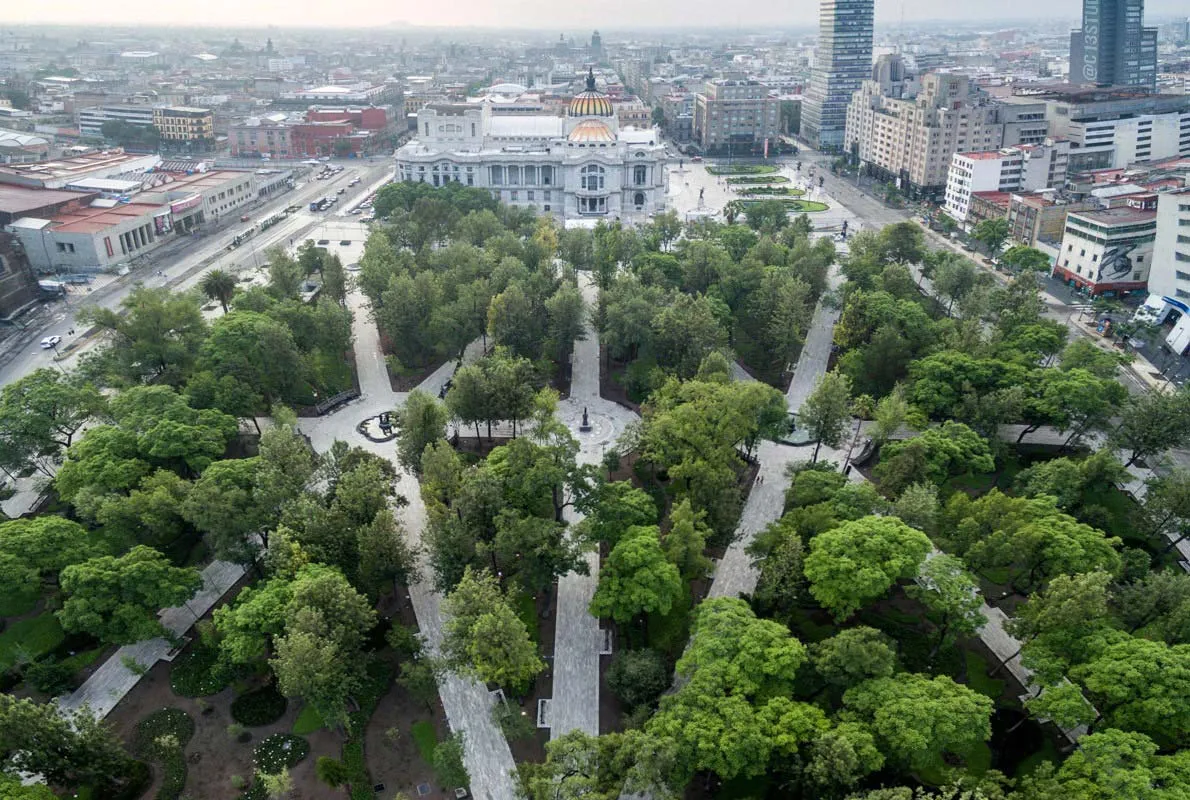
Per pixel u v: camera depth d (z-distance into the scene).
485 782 96.06
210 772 96.94
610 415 177.38
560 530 117.06
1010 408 148.50
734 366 196.00
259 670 107.69
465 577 102.88
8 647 112.75
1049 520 115.81
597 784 84.50
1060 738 100.69
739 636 95.88
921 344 180.50
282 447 128.12
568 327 188.00
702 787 94.56
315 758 98.62
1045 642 99.94
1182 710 86.38
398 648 111.25
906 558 105.12
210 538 122.81
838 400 141.88
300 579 105.06
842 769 80.75
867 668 91.38
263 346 165.00
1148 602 104.50
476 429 164.00
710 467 129.50
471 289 193.88
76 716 92.12
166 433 132.12
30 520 117.44
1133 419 146.75
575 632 117.81
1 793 81.12
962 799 77.81
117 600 106.06
